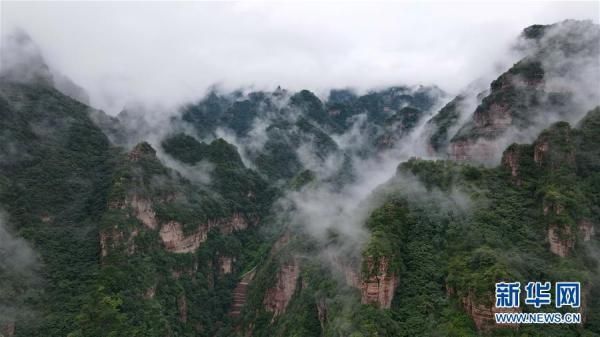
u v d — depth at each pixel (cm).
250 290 13262
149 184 13200
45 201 11969
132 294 10494
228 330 12181
